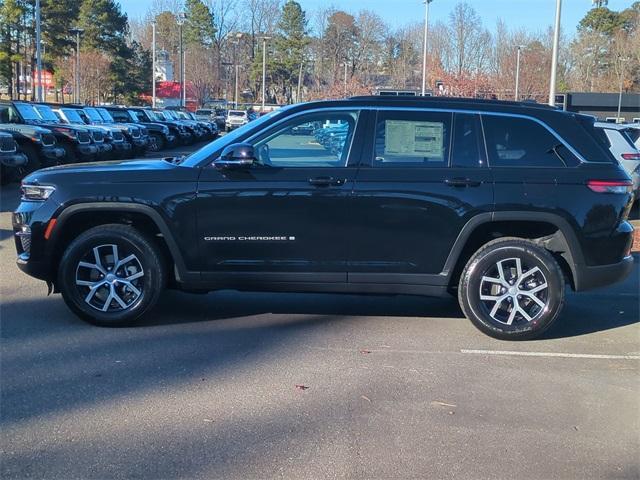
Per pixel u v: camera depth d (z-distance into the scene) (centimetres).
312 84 8169
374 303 705
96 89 6469
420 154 580
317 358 527
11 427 398
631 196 599
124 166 595
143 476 348
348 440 391
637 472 364
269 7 9106
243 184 569
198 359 518
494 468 364
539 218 569
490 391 471
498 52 5925
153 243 588
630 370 523
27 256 587
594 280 586
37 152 1642
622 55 7944
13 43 5734
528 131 586
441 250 575
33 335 565
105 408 427
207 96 8856
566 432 410
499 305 581
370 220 569
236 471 355
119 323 589
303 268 580
